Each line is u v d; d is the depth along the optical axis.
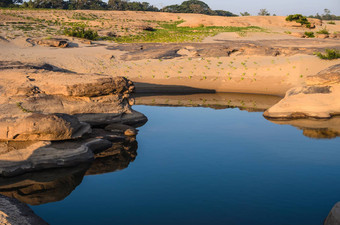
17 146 18.25
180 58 48.44
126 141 22.77
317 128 25.22
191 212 13.75
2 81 24.09
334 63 40.78
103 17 95.31
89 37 63.88
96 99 24.62
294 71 40.47
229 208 13.95
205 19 94.62
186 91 38.88
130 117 26.27
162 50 52.31
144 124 26.80
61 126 18.89
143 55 50.09
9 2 125.81
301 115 28.39
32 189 16.22
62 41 55.19
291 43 59.47
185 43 58.88
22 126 18.12
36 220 12.98
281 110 28.66
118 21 90.56
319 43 59.53
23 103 21.45
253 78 40.62
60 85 23.12
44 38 57.12
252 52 48.66
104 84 24.42
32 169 17.83
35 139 18.62
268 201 14.40
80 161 18.77
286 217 13.16
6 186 16.52
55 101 23.05
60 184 16.73
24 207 13.95
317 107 28.38
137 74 43.16
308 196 14.79
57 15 88.44
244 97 36.38
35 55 46.75
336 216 11.43
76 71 42.75
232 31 81.19
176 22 99.94
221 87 39.41
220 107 32.31
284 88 37.75
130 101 26.78
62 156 18.39
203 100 35.22
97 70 43.66
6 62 33.41
